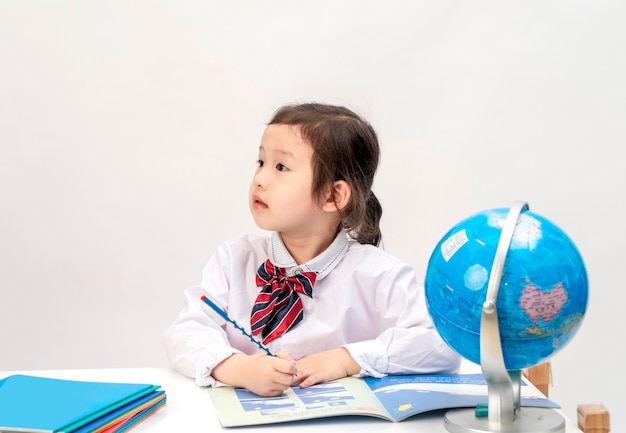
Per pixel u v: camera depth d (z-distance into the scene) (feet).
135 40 8.09
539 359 3.84
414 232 8.28
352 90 8.16
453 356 4.94
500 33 8.07
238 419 4.00
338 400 4.29
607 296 8.34
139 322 8.43
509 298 3.68
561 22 8.07
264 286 5.34
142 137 8.20
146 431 3.92
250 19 8.13
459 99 8.14
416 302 5.14
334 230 5.41
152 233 8.32
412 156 8.21
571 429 3.98
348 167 5.29
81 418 3.72
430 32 8.09
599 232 8.26
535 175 8.20
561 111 8.14
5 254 8.30
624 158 8.19
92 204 8.27
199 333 5.03
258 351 5.32
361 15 8.09
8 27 8.04
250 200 5.25
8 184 8.22
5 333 8.41
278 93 8.19
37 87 8.11
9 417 3.75
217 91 8.18
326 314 5.31
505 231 3.77
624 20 8.07
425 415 4.13
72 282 8.37
